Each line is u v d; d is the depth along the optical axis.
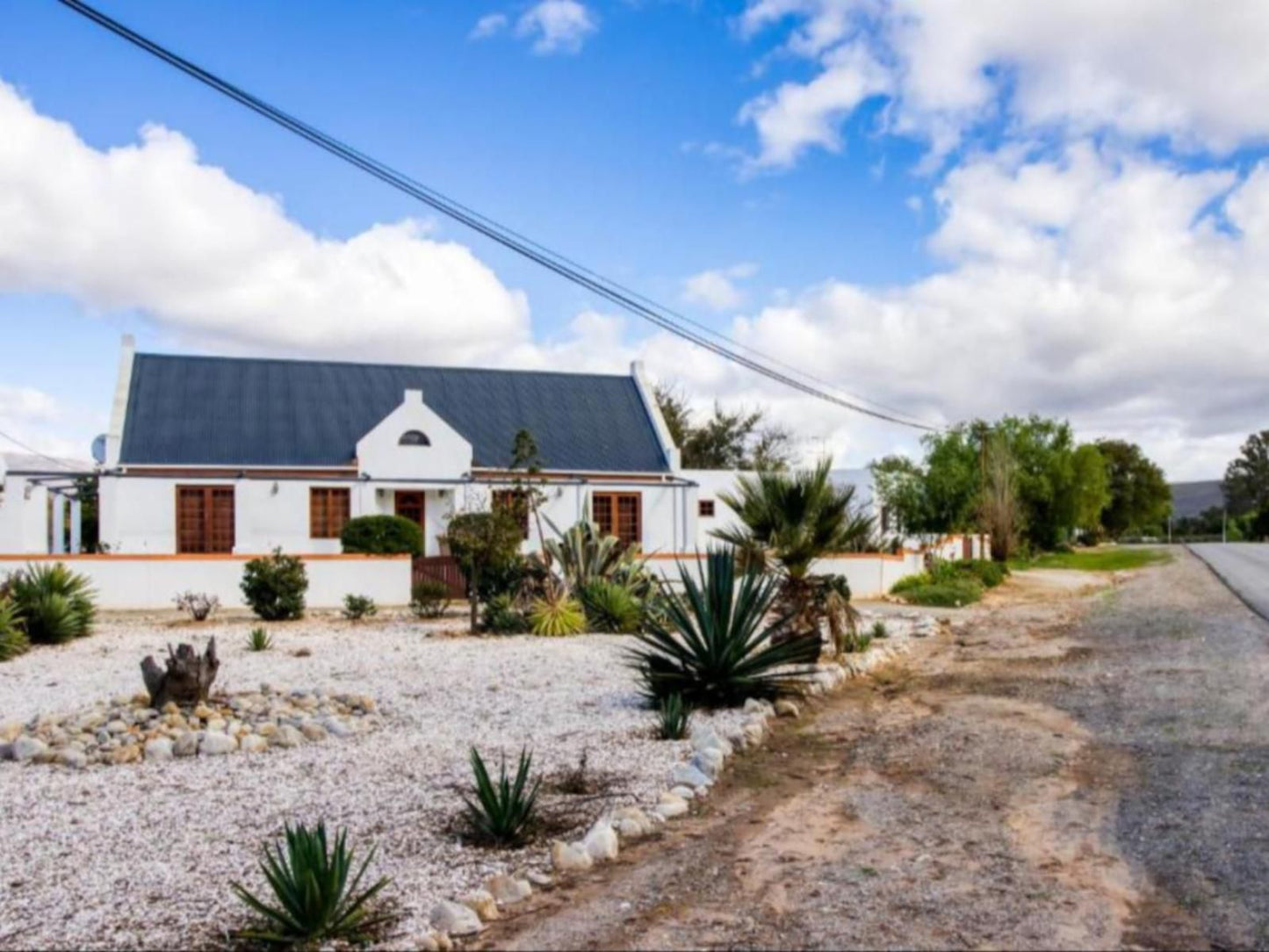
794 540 12.73
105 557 21.62
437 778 7.44
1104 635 17.95
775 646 10.95
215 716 8.97
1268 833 6.20
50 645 15.69
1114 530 94.44
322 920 4.52
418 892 5.13
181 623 19.23
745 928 4.71
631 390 37.34
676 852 5.91
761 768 8.18
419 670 13.04
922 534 39.50
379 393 33.06
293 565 20.41
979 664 14.59
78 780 7.39
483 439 32.22
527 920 4.84
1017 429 55.53
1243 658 14.21
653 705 10.44
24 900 5.00
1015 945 4.53
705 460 56.69
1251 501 127.06
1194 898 5.11
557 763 7.95
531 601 18.47
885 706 11.15
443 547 28.92
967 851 5.91
